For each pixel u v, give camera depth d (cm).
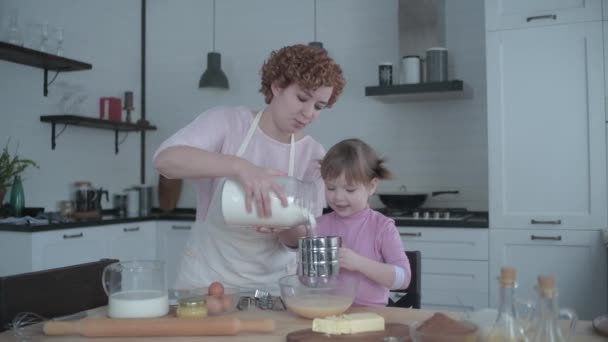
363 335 108
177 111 453
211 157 134
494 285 306
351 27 399
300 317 124
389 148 387
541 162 300
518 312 101
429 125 377
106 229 356
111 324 111
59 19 385
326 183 168
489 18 310
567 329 107
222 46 439
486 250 307
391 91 345
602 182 289
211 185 164
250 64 431
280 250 165
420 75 348
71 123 383
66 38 390
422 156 379
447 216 327
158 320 112
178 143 142
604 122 289
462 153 370
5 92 348
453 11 370
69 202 380
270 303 136
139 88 459
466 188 369
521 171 304
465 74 368
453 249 312
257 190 131
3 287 123
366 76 394
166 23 456
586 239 292
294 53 142
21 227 304
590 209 291
